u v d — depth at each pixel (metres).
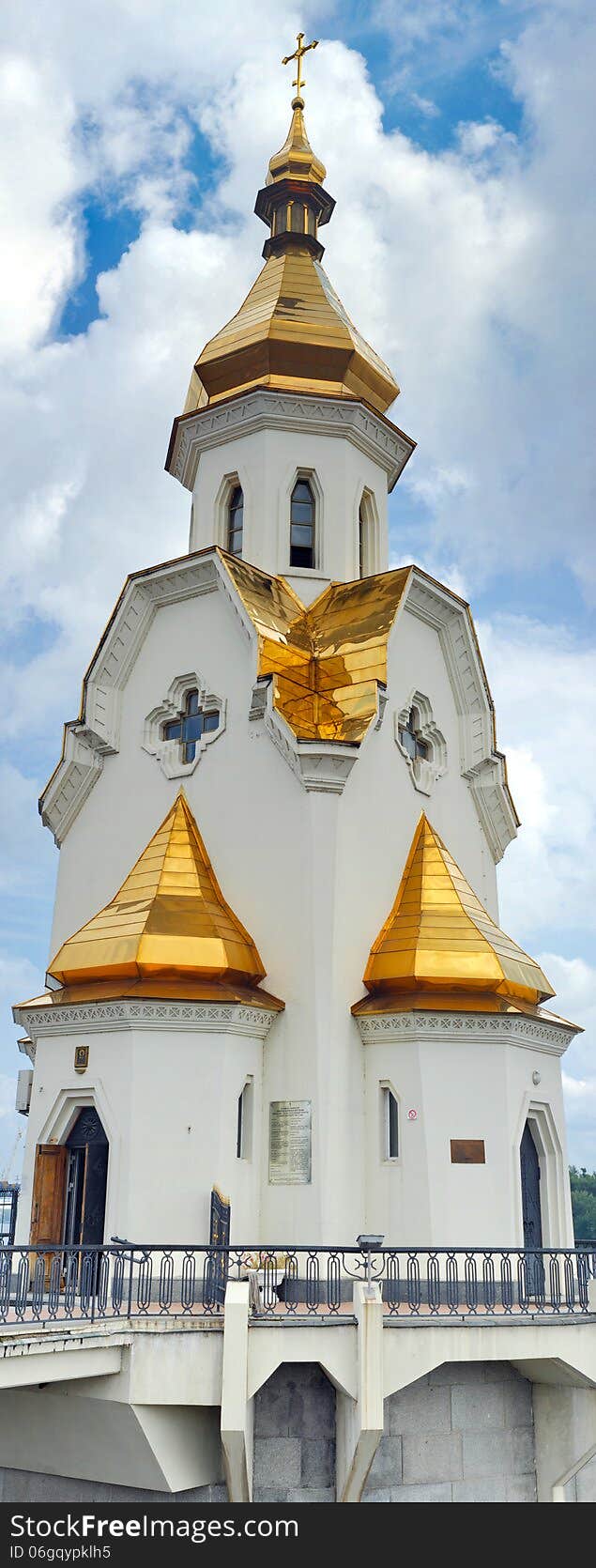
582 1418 18.91
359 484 28.64
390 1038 21.48
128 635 26.16
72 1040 21.16
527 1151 22.56
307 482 28.27
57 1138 21.00
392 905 23.47
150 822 24.81
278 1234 20.50
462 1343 17.14
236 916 22.69
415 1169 20.69
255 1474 16.77
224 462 28.45
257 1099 21.20
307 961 21.56
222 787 23.83
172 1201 19.59
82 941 21.88
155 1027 20.33
